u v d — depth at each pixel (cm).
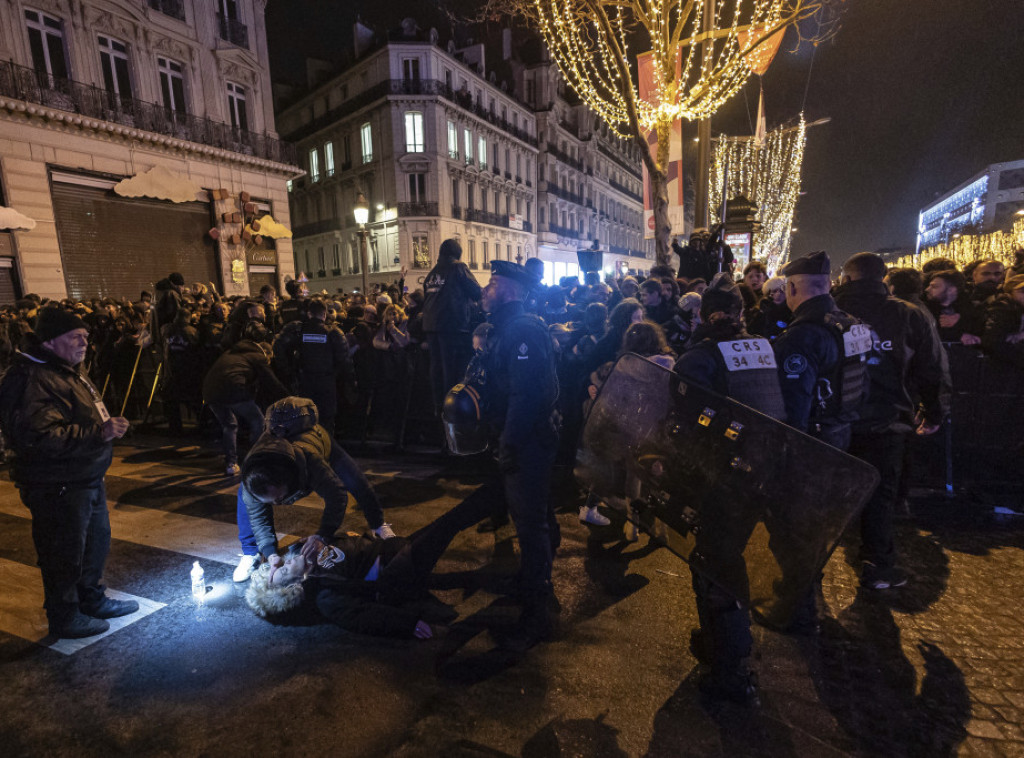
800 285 266
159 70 1848
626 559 354
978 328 431
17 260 1449
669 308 469
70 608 277
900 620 282
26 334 264
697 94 876
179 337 703
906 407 295
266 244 2250
